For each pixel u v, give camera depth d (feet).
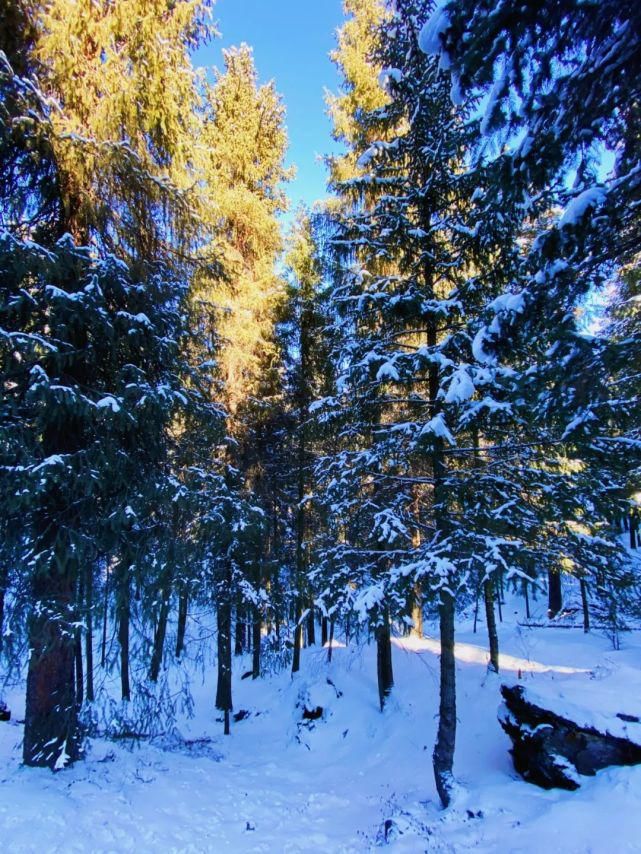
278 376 41.47
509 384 16.39
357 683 38.04
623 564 19.03
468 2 9.58
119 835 17.12
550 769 18.39
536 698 20.62
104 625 22.57
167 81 21.34
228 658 37.70
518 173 11.99
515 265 18.76
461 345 20.29
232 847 18.26
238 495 35.68
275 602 39.34
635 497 18.97
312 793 24.93
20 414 19.08
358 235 22.36
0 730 28.45
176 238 23.70
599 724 18.65
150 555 22.41
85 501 20.75
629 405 13.32
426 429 18.70
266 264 40.19
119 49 20.38
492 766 22.26
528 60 10.36
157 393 20.63
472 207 20.53
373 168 22.84
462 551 19.06
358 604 18.88
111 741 25.38
